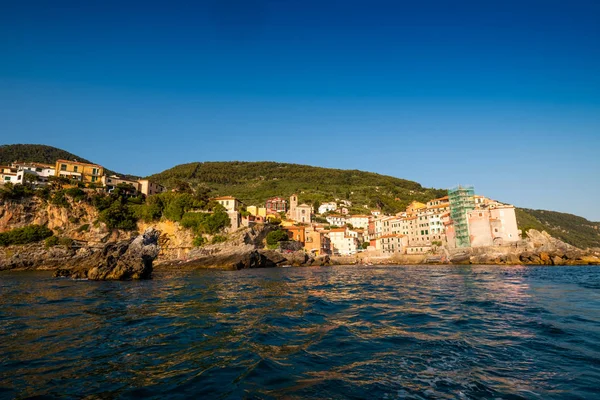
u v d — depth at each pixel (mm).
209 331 17156
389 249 135375
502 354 13086
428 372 11344
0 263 85250
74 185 105312
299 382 10539
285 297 30016
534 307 23188
